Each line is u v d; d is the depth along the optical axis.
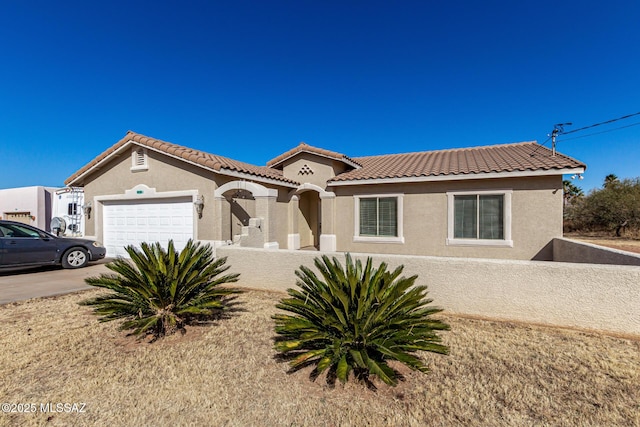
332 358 4.21
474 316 6.65
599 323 5.85
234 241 12.60
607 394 4.11
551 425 3.55
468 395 4.08
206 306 6.20
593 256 7.99
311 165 15.59
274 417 3.72
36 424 3.65
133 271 6.16
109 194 15.11
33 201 26.48
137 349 5.50
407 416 3.70
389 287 5.14
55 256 12.16
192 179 13.03
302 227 17.92
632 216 27.31
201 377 4.57
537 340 5.62
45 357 5.22
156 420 3.71
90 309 7.73
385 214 13.68
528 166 11.23
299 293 5.48
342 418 3.69
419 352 5.22
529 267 6.28
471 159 14.35
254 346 5.56
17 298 8.60
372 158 19.17
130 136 14.02
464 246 12.32
